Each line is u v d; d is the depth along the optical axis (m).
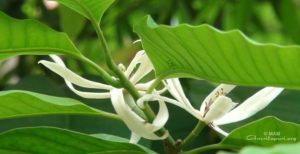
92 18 0.53
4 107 0.55
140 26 0.48
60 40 0.54
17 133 0.54
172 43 0.49
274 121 0.53
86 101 0.82
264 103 0.56
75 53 0.55
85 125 0.77
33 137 0.54
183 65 0.52
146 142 0.67
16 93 0.52
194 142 0.81
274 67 0.47
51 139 0.54
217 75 0.51
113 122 0.76
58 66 0.56
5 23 0.52
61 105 0.52
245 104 0.57
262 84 0.50
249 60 0.47
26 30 0.53
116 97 0.53
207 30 0.46
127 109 0.53
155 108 0.79
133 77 0.56
